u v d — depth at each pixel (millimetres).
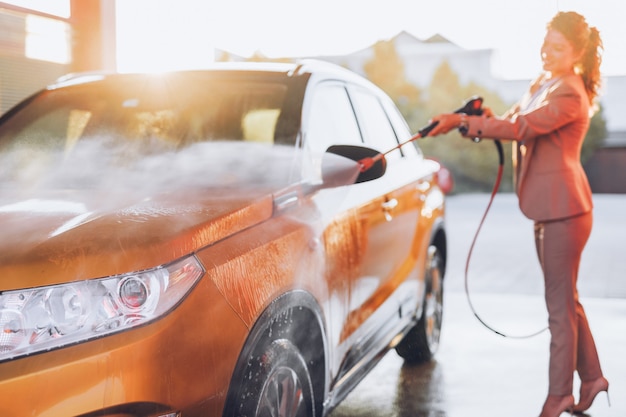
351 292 3682
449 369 5555
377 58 29484
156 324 2424
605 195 29219
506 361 5766
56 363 2289
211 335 2541
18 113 4059
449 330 6809
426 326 5469
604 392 4949
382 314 4266
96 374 2312
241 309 2664
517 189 4426
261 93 3842
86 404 2291
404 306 4773
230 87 3912
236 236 2818
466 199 26438
